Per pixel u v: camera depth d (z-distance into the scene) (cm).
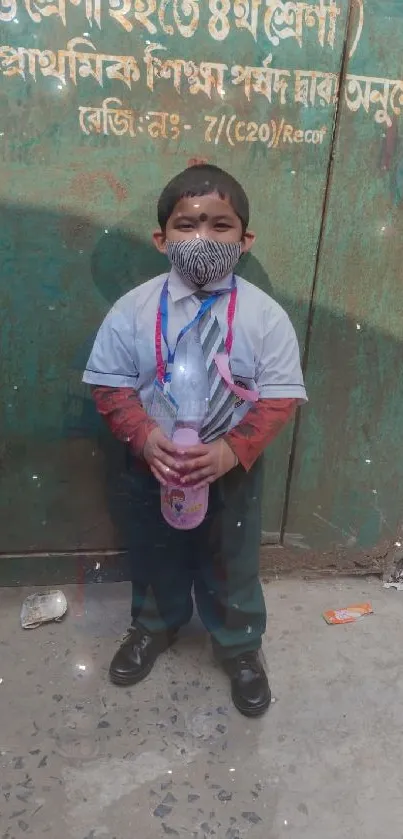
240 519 165
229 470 159
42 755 156
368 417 204
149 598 177
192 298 146
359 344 194
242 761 157
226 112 165
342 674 184
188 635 196
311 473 209
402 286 190
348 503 215
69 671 181
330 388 198
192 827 141
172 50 158
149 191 169
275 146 169
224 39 159
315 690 178
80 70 157
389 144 174
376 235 183
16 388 186
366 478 213
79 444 195
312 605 212
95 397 157
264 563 221
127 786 149
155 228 173
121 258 175
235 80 162
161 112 163
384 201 179
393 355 197
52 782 149
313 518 216
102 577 213
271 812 145
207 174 139
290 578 224
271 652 191
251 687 170
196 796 148
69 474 199
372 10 161
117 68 158
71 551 209
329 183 175
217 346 145
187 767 155
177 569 176
